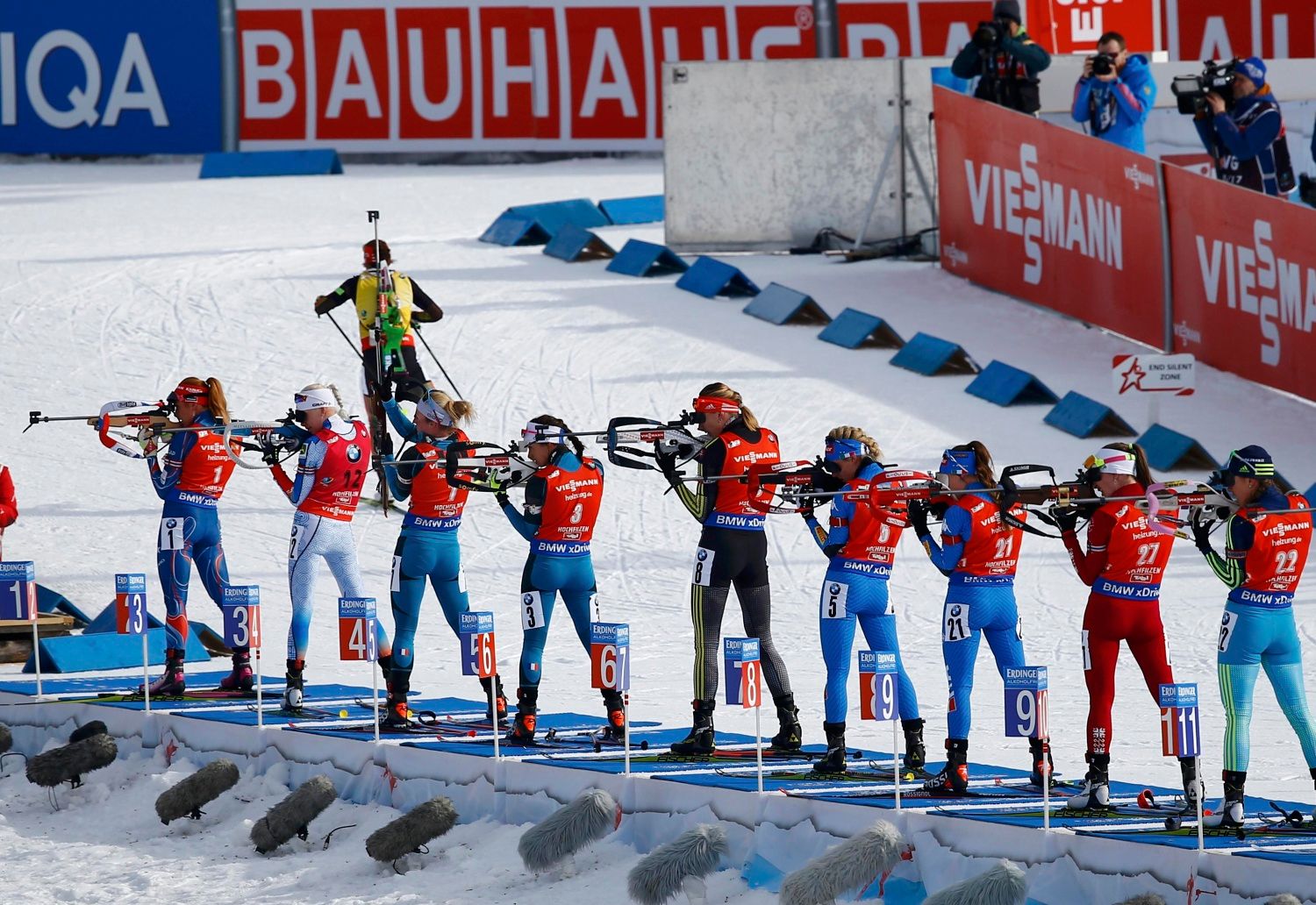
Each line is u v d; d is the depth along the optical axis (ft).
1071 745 122.72
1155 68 257.96
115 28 421.18
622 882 99.86
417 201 358.02
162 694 139.64
